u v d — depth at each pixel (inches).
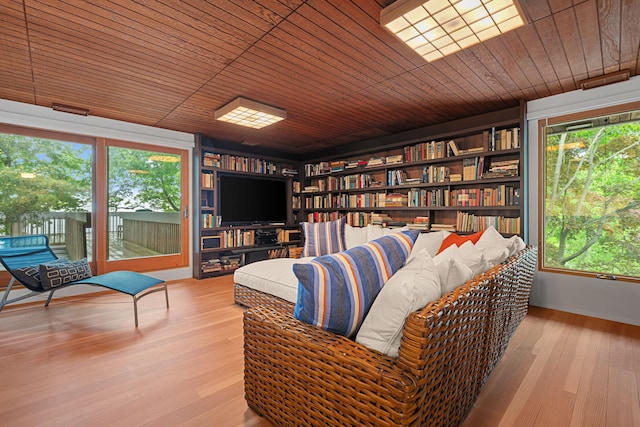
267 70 96.0
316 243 136.2
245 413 56.4
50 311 113.9
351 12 68.8
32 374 69.4
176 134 167.6
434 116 141.9
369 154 190.4
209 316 108.7
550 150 122.1
